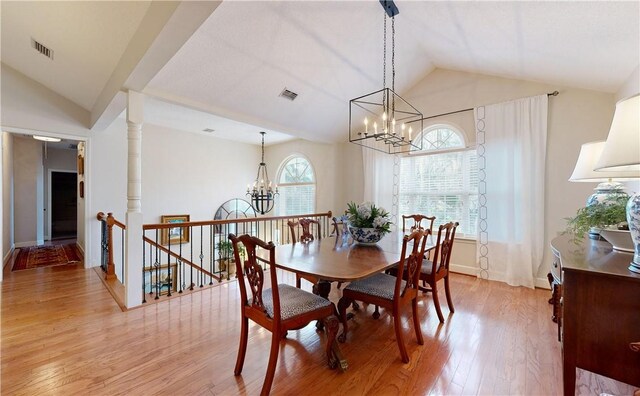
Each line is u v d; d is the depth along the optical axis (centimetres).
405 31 329
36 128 384
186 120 487
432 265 264
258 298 172
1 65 359
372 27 309
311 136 491
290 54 309
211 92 327
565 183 334
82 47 273
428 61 409
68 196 784
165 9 179
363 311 282
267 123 417
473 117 402
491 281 374
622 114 121
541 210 342
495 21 258
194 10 166
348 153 550
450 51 355
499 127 371
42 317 260
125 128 471
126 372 181
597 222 174
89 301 299
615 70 266
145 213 511
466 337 228
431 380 175
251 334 231
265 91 354
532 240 349
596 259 145
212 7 163
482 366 189
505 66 340
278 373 182
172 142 544
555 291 235
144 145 507
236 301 303
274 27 271
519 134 356
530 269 345
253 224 674
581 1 197
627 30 209
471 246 405
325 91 392
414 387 169
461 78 412
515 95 367
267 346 214
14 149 571
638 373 114
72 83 357
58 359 194
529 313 273
